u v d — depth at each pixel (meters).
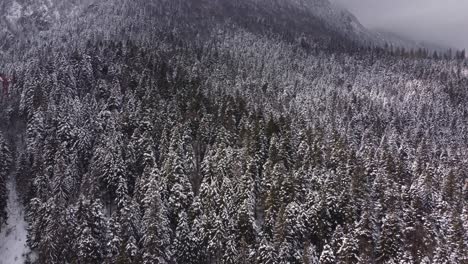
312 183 83.62
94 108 103.12
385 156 96.56
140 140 89.44
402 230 72.81
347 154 94.38
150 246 66.56
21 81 115.94
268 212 75.50
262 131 98.69
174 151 86.25
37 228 73.88
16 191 87.44
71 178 80.12
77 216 71.88
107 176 81.06
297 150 97.38
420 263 66.44
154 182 74.38
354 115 137.62
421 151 109.94
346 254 66.94
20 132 101.25
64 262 68.81
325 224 74.69
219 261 71.62
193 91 122.00
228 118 105.38
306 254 67.69
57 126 93.25
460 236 71.62
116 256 66.88
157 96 112.81
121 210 72.81
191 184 87.12
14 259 75.81
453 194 85.44
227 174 83.75
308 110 130.38
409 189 85.12
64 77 114.19
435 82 189.75
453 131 149.12
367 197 83.00
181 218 72.56
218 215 73.25
